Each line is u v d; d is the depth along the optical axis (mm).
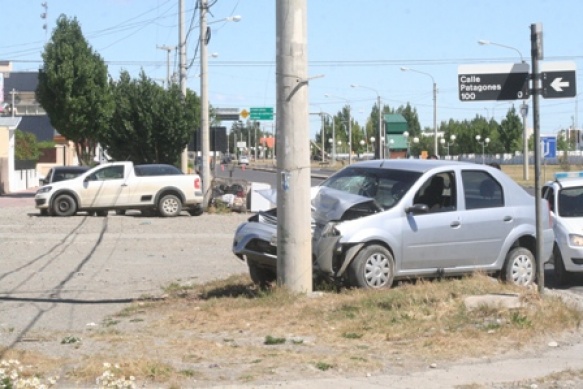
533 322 10203
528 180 51938
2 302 12984
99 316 11773
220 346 9406
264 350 9258
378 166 13859
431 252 12852
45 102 47719
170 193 29344
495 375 8445
